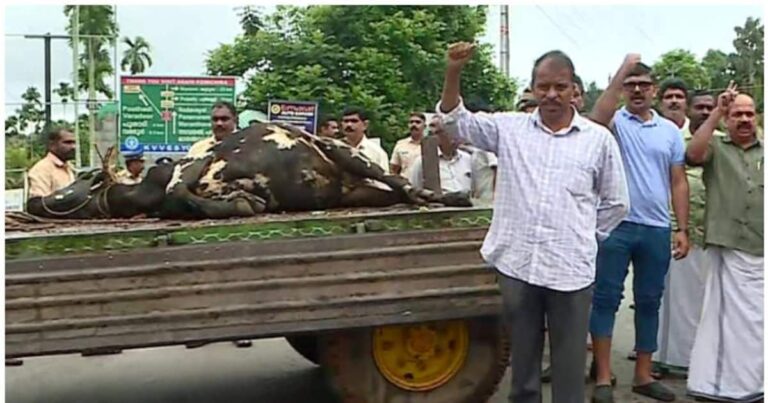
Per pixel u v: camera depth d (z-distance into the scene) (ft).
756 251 17.83
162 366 21.42
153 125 58.75
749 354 17.99
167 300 14.20
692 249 19.92
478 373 16.37
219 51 71.77
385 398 15.99
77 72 86.12
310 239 14.75
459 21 73.20
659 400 18.33
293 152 16.55
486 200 21.81
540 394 14.47
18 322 13.70
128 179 17.72
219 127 20.13
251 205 15.92
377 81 69.36
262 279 14.53
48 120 85.15
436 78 71.15
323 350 15.80
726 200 17.93
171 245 14.29
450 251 15.31
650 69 18.11
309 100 66.13
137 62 94.99
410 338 16.07
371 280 14.93
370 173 16.96
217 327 14.37
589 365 20.38
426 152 18.49
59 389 19.56
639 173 17.72
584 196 13.91
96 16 88.99
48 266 13.84
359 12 71.51
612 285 17.74
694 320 20.01
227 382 20.02
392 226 15.16
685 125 21.26
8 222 16.52
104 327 13.99
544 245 13.82
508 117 14.34
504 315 14.35
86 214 17.10
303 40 71.46
